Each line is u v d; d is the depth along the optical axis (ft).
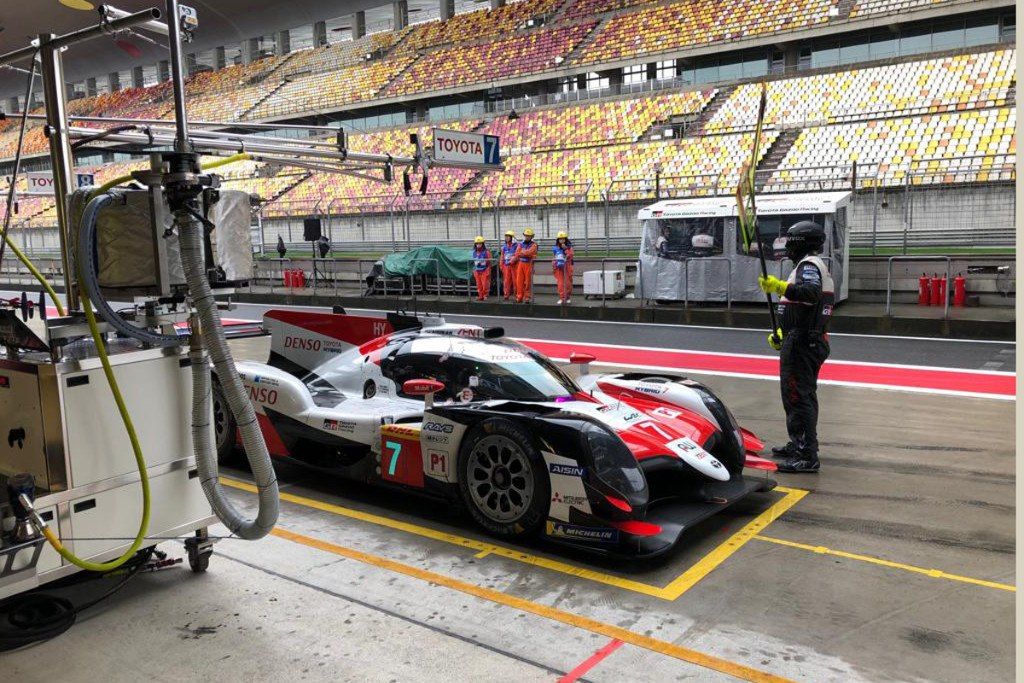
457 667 9.82
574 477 12.65
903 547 13.48
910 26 80.53
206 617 11.18
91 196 11.09
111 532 11.16
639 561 13.03
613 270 56.90
